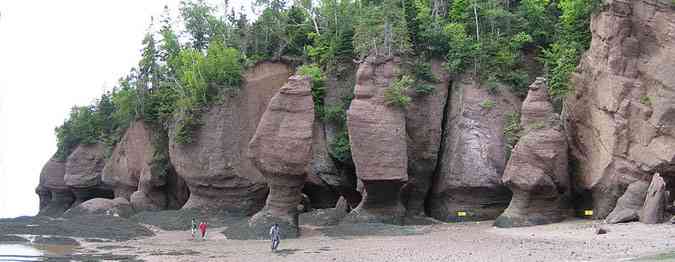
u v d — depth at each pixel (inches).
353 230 1638.8
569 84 1798.7
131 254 1314.0
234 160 2251.5
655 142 1519.4
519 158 1662.2
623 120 1581.0
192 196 2289.6
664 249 1010.1
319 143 2171.5
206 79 2329.0
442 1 2385.6
